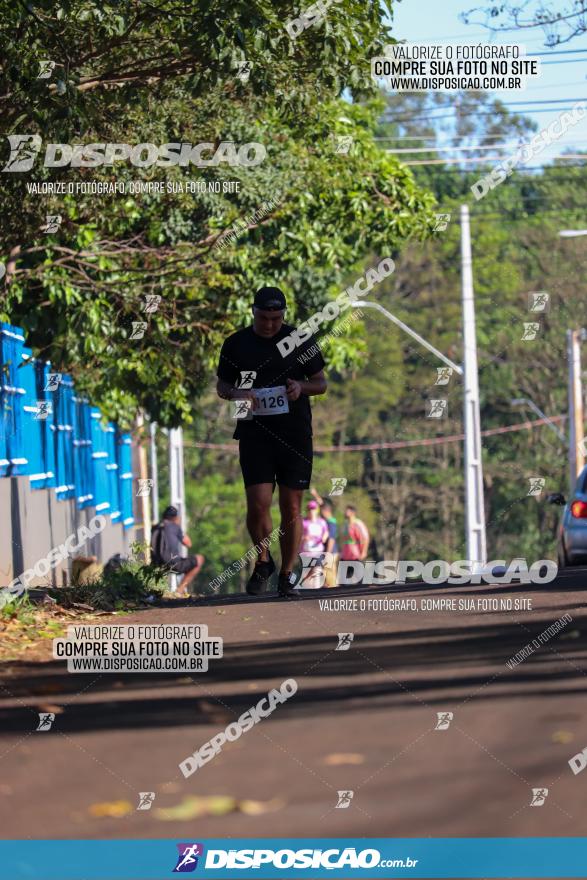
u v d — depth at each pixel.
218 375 22.92
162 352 47.69
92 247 43.97
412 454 139.75
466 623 19.67
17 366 35.53
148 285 43.88
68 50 29.45
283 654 16.75
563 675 14.06
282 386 22.56
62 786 9.86
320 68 30.91
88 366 47.38
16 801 9.45
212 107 36.34
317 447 138.88
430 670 14.80
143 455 66.19
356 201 51.53
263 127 42.91
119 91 32.31
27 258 43.94
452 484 137.75
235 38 28.31
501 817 8.48
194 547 135.00
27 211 34.34
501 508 139.00
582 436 87.31
